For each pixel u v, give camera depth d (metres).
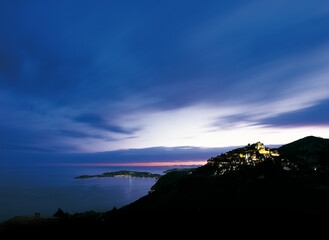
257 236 56.00
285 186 99.19
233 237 56.47
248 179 118.81
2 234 57.31
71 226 64.31
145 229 65.94
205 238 57.28
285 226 60.78
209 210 85.25
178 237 59.06
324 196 83.25
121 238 57.84
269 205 81.31
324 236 53.09
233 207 84.94
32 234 57.62
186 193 126.75
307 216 66.75
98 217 74.31
